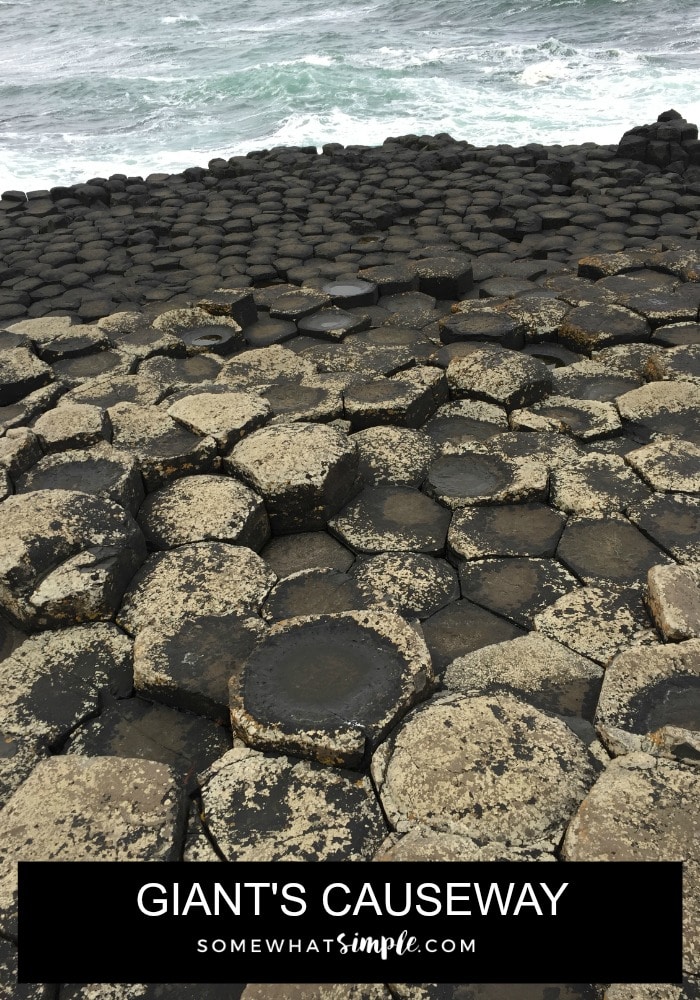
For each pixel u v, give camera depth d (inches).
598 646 79.7
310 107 476.1
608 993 52.4
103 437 115.2
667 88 443.2
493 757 66.2
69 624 88.4
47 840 63.9
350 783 67.3
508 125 403.9
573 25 673.0
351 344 151.6
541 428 118.3
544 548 94.8
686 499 98.6
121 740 76.2
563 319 152.7
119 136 457.7
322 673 74.5
